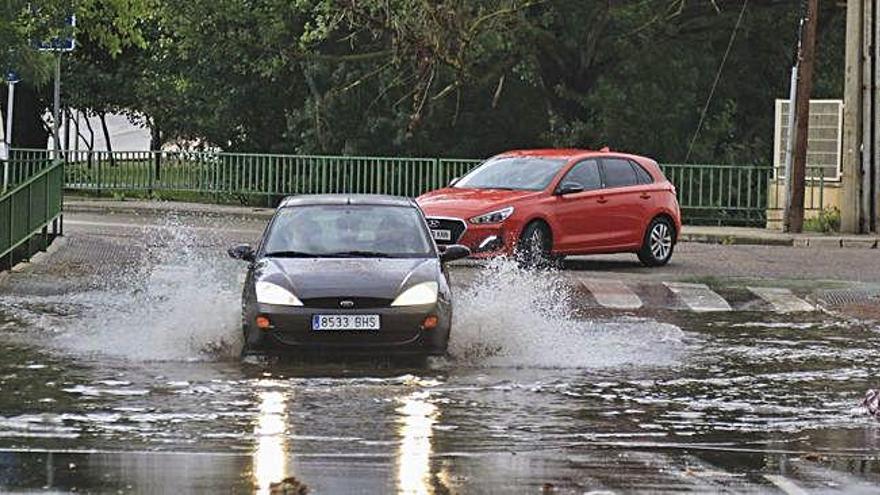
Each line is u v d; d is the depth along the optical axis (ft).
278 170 206.59
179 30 231.30
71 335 86.22
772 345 88.84
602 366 79.25
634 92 226.79
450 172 200.23
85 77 268.62
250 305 78.13
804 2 176.45
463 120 239.30
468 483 50.65
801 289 118.62
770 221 189.98
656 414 66.08
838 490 50.65
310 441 58.29
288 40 231.09
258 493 48.49
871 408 67.31
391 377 74.02
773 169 193.26
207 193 209.46
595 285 117.70
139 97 268.21
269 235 84.99
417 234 85.30
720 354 84.64
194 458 54.49
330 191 204.13
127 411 64.44
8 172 147.84
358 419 63.16
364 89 233.14
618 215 133.80
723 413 66.85
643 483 51.16
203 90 247.29
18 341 84.17
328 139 234.79
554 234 128.98
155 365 76.79
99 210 193.67
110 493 48.32
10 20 129.39
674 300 110.11
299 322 76.79
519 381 73.72
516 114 241.96
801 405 69.15
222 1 229.25
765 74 247.09
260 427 61.16
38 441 57.72
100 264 123.54
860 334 94.48
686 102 231.09
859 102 175.83
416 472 52.37
